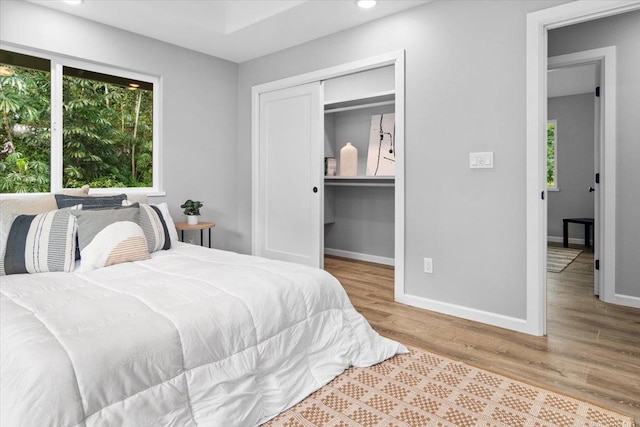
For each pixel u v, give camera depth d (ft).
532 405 5.71
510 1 8.46
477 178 9.06
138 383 4.29
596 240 11.27
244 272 6.78
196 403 4.78
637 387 6.25
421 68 9.84
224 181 14.06
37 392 3.63
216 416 4.82
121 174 11.69
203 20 11.05
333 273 14.15
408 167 10.22
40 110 10.00
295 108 12.96
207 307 5.30
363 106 15.34
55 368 3.78
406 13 10.05
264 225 14.15
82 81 10.84
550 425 5.24
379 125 15.60
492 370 6.79
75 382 3.83
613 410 5.59
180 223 12.34
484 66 8.84
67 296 5.55
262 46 12.62
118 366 4.16
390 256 15.71
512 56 8.46
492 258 8.94
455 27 9.23
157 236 9.07
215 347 5.06
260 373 5.60
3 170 9.53
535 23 8.13
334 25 10.99
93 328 4.48
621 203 10.33
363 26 10.87
